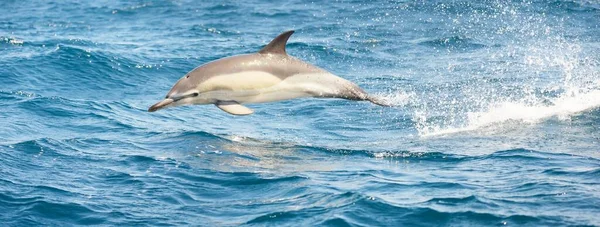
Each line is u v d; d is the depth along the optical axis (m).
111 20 53.53
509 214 17.02
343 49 41.53
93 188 19.42
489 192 18.38
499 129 25.20
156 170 20.75
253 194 19.00
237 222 17.36
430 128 25.97
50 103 28.30
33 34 46.81
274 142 24.25
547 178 19.30
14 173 20.27
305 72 21.59
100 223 17.52
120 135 24.72
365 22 49.72
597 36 44.84
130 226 17.34
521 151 21.92
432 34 45.78
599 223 16.44
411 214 17.20
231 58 21.56
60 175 20.31
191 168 20.91
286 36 21.55
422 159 21.75
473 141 23.67
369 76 35.75
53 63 35.28
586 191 18.23
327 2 56.59
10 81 32.94
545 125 25.31
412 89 32.53
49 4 60.31
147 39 45.31
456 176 19.86
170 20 52.81
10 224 17.31
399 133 25.59
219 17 53.03
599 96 29.14
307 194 18.66
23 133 24.62
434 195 18.31
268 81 21.27
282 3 56.88
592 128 24.81
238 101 21.45
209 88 21.27
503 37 44.84
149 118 27.66
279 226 16.98
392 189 18.84
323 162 21.64
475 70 36.19
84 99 30.12
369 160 21.83
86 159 21.69
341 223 16.83
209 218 17.66
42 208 18.09
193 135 24.39
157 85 34.78
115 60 36.72
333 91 21.64
